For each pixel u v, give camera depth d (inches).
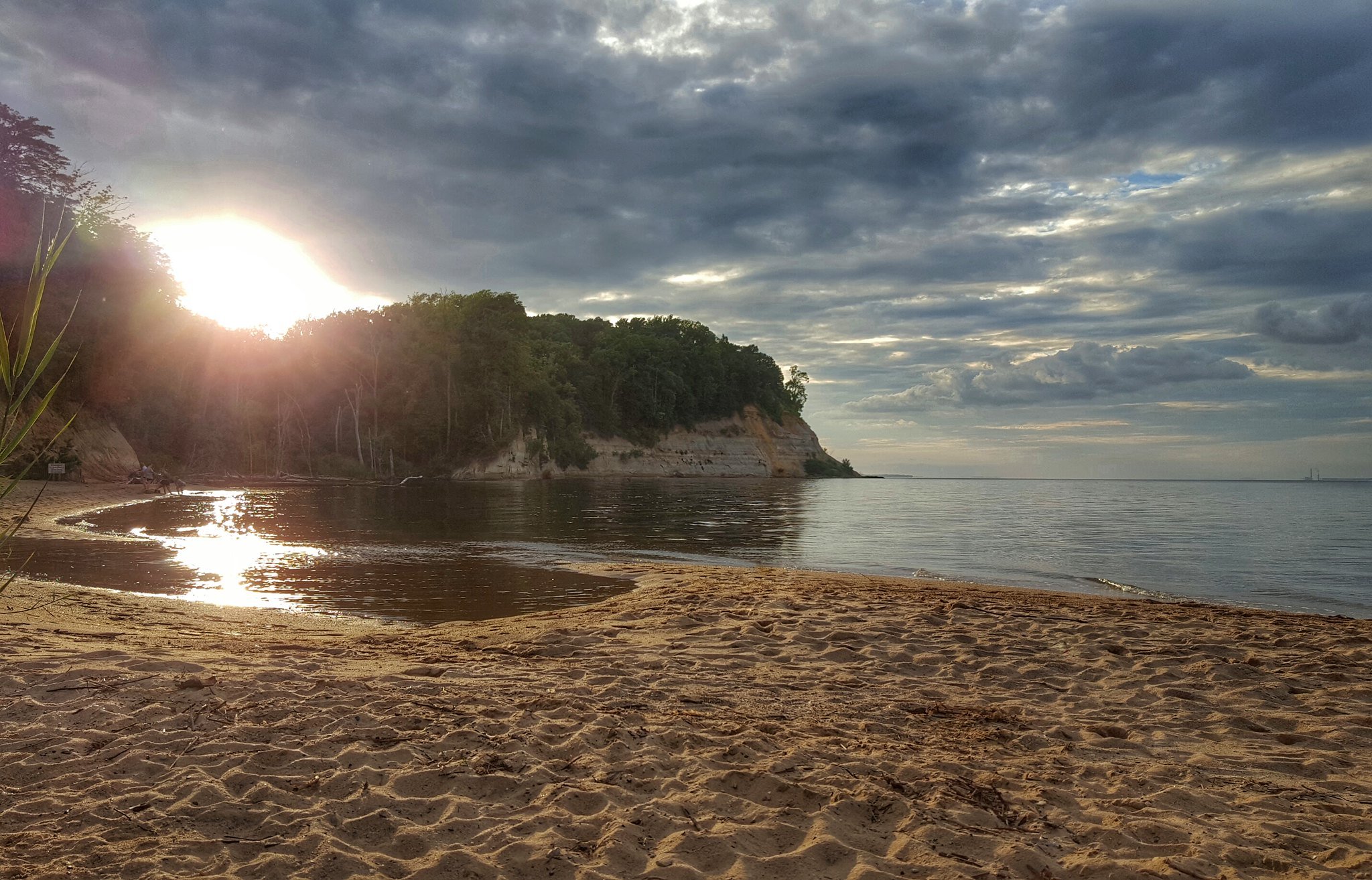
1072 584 676.1
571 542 923.4
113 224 1833.2
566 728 227.3
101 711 222.2
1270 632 422.3
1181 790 198.8
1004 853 161.0
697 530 1131.3
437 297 3543.3
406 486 2630.4
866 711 263.1
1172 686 306.7
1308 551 951.0
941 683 307.6
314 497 1822.1
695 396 5216.5
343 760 195.9
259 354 2824.8
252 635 367.6
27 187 1621.6
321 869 147.1
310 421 3193.9
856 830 171.3
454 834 163.9
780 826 171.3
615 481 3683.6
